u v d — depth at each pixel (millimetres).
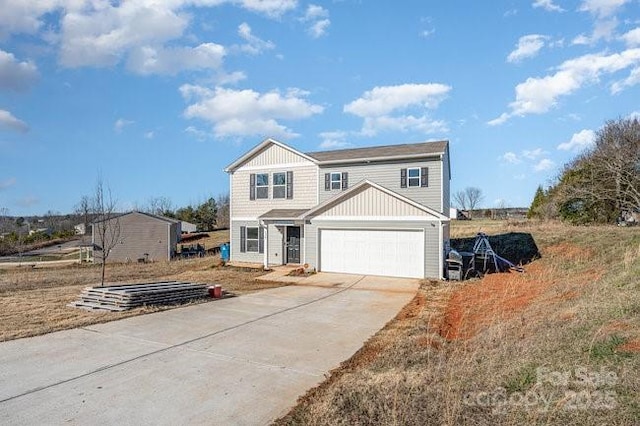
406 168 19062
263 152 22125
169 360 6684
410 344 7223
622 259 13492
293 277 17344
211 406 4941
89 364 6473
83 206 29797
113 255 30219
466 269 17359
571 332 5965
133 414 4719
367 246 17562
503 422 3842
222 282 16688
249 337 8125
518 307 9398
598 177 26828
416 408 4355
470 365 5453
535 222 29234
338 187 20266
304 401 5066
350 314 10352
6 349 7258
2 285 16734
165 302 11562
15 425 4457
